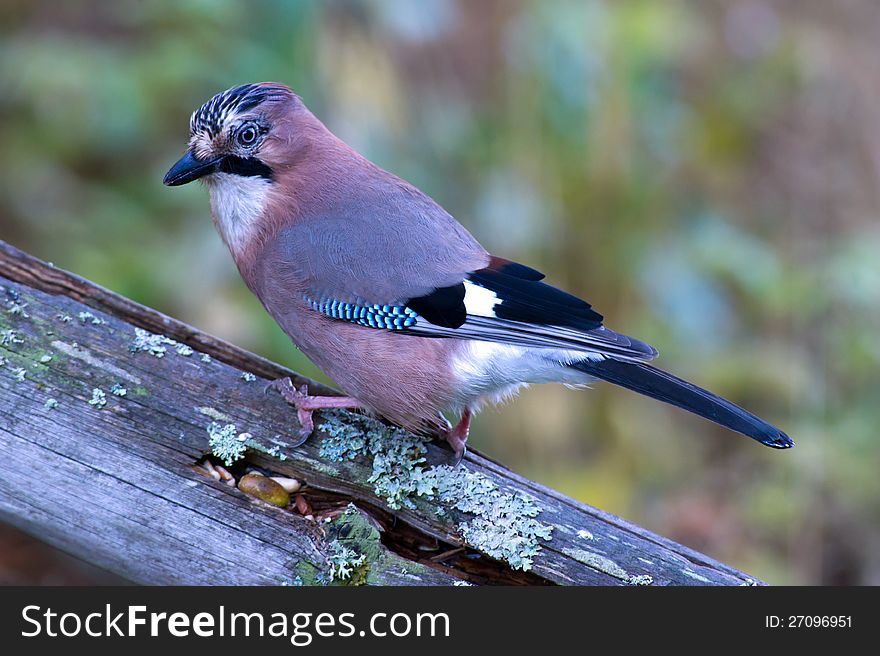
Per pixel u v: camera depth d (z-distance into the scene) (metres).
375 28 10.80
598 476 11.42
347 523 6.56
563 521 6.71
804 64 14.45
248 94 7.98
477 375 7.66
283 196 8.02
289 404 6.96
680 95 14.19
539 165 11.74
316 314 7.77
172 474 6.62
